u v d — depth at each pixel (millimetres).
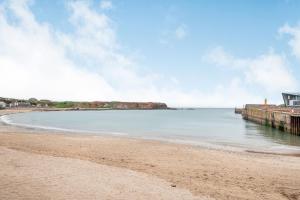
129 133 44812
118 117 115625
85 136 35656
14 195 11250
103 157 20781
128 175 14914
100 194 11789
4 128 46656
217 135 43906
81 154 21797
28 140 29297
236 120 97688
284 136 42562
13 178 13477
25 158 17938
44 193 11617
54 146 25641
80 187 12555
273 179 15617
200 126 65312
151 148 25219
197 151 24188
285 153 26172
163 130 52781
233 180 15164
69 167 16031
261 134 45906
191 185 13828
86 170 15523
